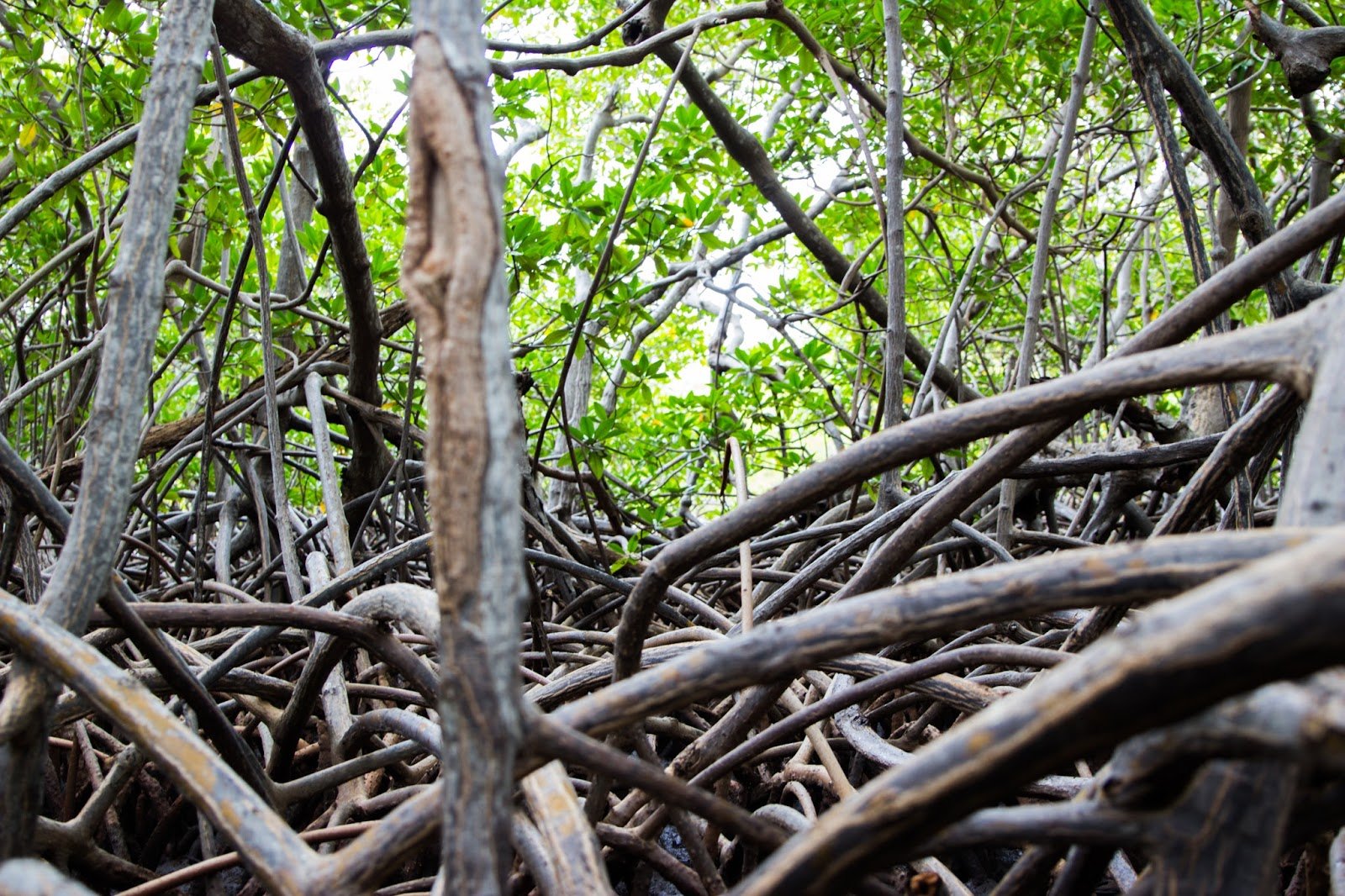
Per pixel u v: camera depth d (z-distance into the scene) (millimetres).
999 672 2188
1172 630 520
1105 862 1051
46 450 3256
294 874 795
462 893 638
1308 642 481
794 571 3328
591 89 5625
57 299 3449
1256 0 2666
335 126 2227
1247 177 1852
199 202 2754
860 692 1524
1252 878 688
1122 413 3219
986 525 3410
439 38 672
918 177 3762
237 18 1854
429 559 2953
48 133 2607
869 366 3889
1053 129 3680
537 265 2912
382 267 3184
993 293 3812
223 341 2031
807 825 1561
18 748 976
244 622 1348
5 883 627
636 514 4035
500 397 647
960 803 605
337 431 4797
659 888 2070
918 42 3287
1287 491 805
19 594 2871
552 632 2510
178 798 2102
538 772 1000
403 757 1743
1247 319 4086
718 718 2398
